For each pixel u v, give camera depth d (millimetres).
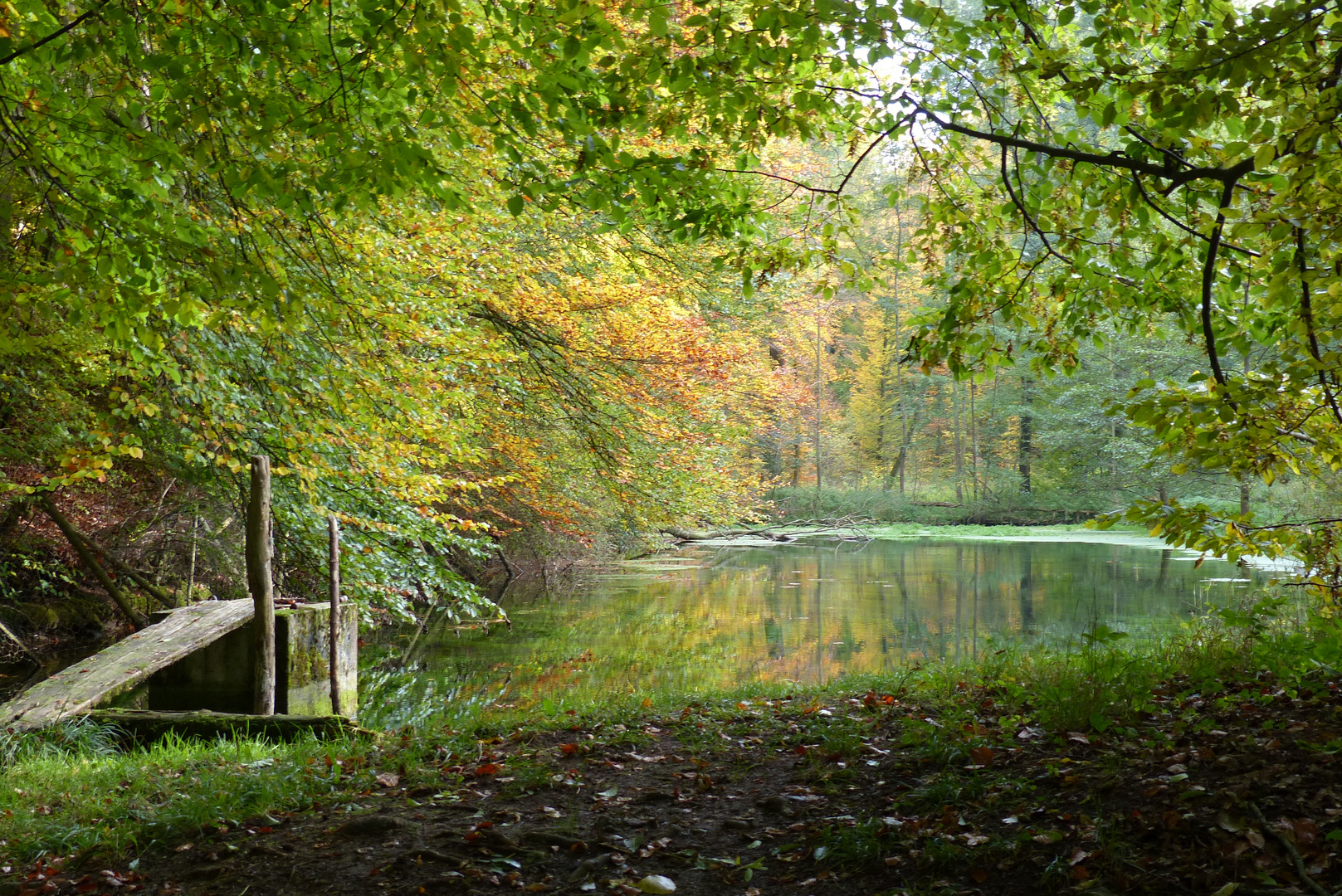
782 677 10328
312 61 4875
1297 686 5379
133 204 4770
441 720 7816
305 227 6734
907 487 47656
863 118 5273
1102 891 3043
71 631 13539
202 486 11438
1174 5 4719
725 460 17078
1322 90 3842
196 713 6859
